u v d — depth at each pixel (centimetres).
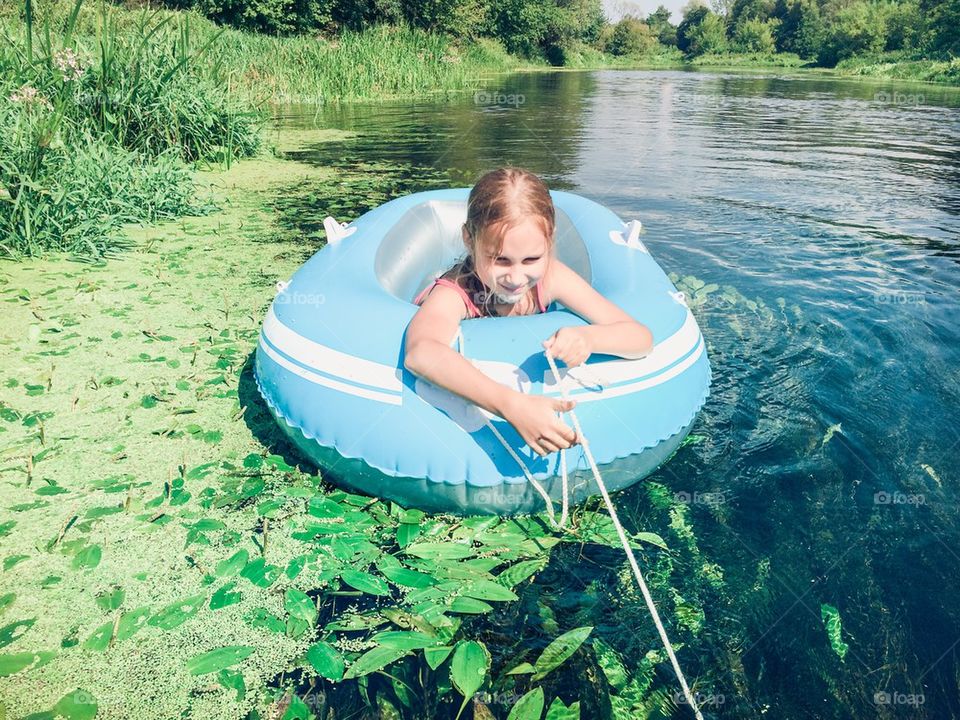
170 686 131
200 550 166
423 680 130
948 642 136
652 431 175
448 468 163
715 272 328
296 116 907
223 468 197
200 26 1170
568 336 156
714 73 2758
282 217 433
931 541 163
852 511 173
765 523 169
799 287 309
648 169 568
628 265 211
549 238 158
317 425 176
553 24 3234
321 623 144
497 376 161
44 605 150
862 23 3472
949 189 499
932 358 246
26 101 397
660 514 173
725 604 145
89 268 342
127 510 180
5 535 171
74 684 132
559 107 1105
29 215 352
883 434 204
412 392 166
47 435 211
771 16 6166
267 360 198
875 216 425
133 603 151
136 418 221
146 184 433
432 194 263
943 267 334
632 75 2458
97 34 549
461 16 2222
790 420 211
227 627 144
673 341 188
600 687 127
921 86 1662
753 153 652
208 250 372
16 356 256
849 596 147
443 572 155
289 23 1872
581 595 148
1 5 759
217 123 580
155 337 271
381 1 2034
